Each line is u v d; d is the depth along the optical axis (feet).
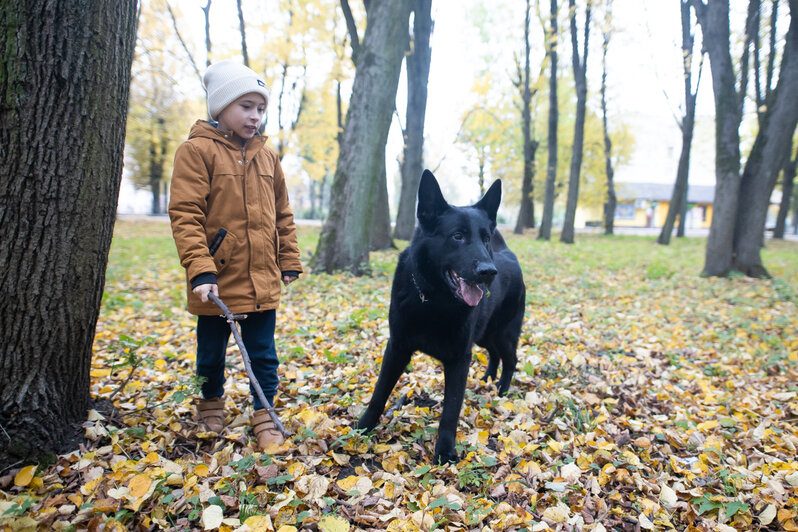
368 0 29.78
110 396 9.74
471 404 11.66
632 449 10.00
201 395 10.67
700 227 176.35
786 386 14.14
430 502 7.43
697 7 36.17
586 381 13.51
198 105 72.18
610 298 26.37
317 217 141.28
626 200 123.34
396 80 27.45
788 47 33.30
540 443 9.72
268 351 9.45
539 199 106.73
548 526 7.23
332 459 8.86
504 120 70.38
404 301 9.24
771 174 34.30
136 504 6.81
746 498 8.30
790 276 35.99
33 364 7.75
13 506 6.27
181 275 28.91
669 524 7.61
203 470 7.94
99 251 8.41
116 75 8.12
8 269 7.43
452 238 8.92
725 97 34.04
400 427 10.07
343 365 13.60
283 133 60.75
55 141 7.50
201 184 8.41
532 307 22.36
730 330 19.98
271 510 7.14
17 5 7.04
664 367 15.69
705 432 10.94
